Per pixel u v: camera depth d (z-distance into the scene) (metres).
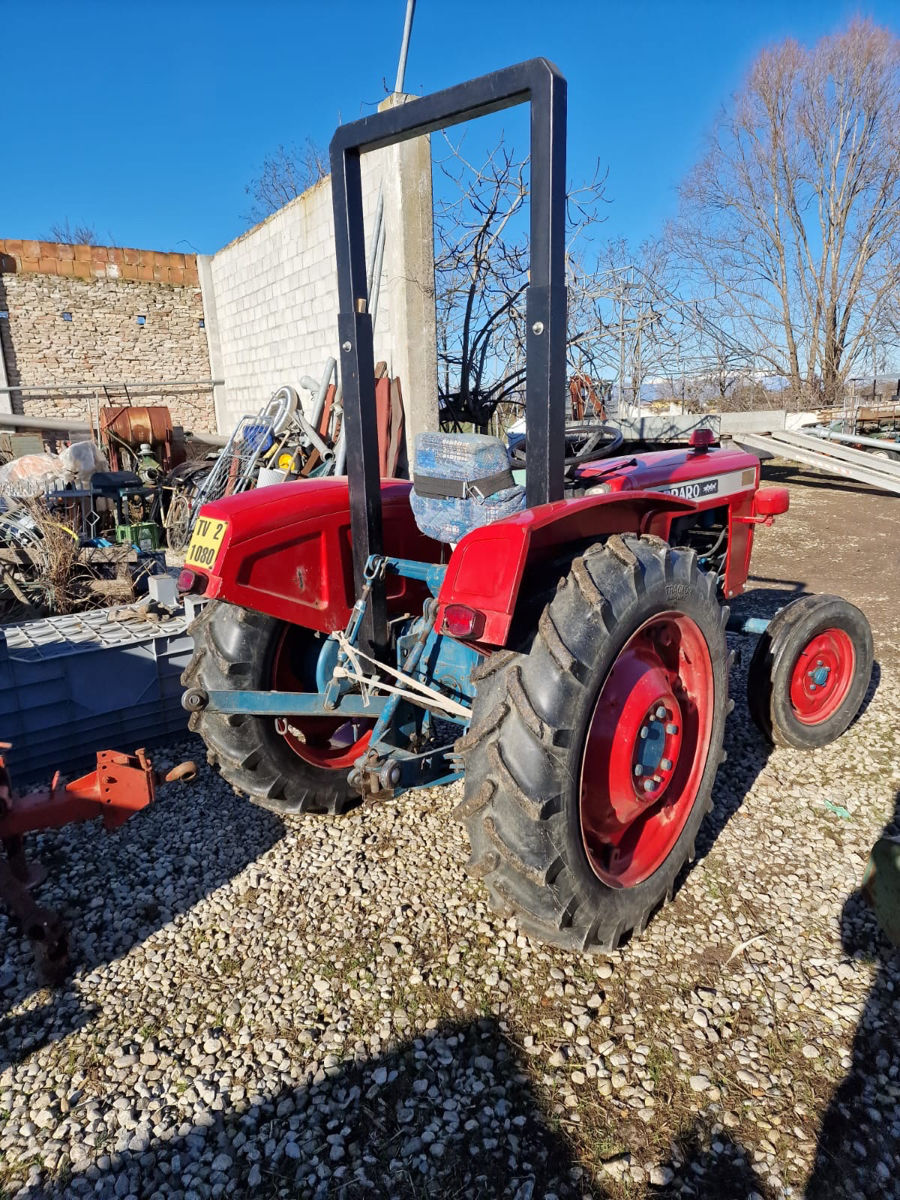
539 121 1.67
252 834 2.76
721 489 3.26
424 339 6.31
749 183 19.70
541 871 1.75
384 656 2.37
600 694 1.88
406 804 2.94
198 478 8.04
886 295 18.80
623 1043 1.84
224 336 11.40
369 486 2.21
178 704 3.49
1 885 2.04
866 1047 1.83
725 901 2.35
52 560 5.05
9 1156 1.61
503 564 1.75
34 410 11.30
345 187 2.02
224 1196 1.52
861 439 10.03
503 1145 1.60
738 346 17.94
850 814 2.82
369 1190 1.53
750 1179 1.53
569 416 6.75
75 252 11.19
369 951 2.16
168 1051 1.86
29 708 3.14
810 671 3.22
